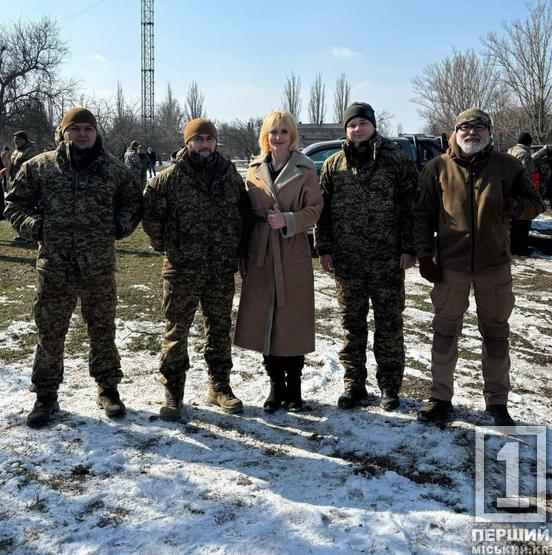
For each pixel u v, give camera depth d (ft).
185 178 10.40
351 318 11.37
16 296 19.74
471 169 10.21
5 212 10.45
